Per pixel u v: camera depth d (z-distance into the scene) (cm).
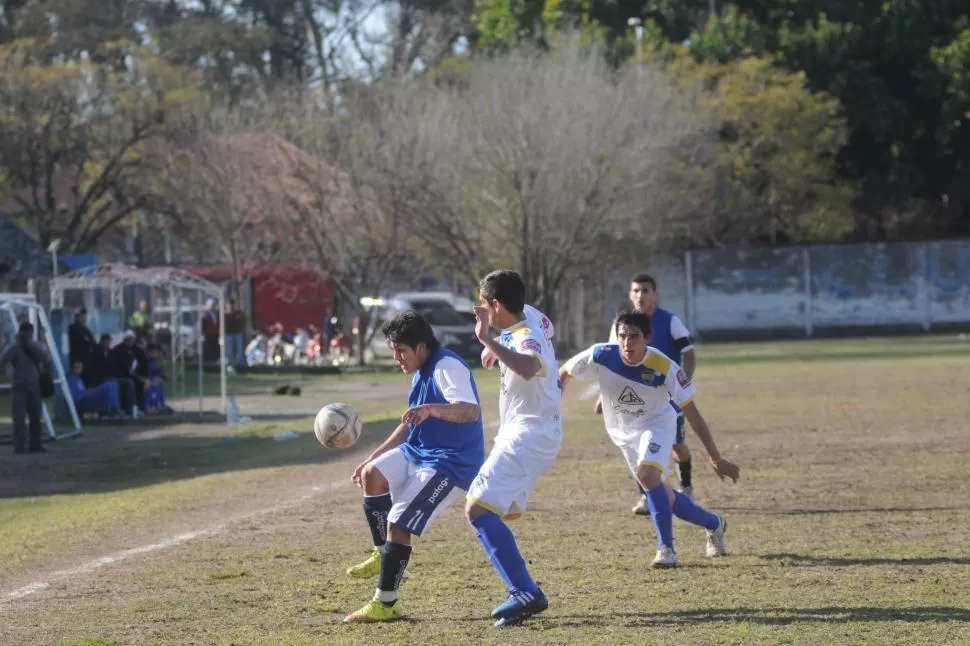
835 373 6519
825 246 11438
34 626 1619
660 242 10625
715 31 12738
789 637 1438
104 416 5400
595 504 2548
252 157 9350
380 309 9638
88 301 7738
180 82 11056
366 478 1579
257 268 10106
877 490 2655
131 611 1684
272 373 8669
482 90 8781
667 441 1928
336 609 1659
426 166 8650
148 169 11225
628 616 1570
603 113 8475
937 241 11381
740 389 5644
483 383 7019
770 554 1978
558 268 9131
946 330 11419
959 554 1944
